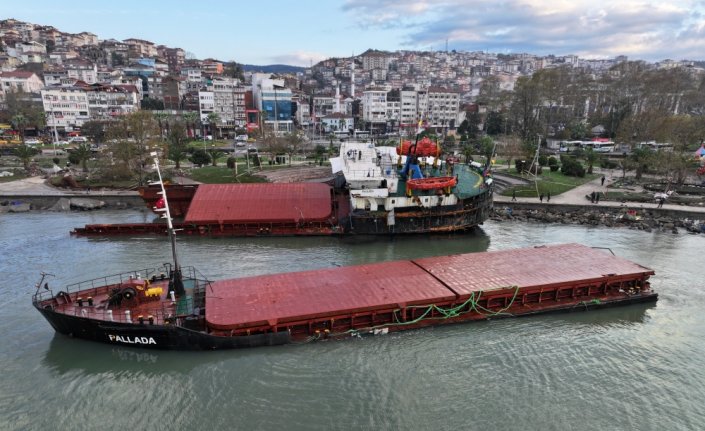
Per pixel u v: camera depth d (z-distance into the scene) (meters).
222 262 50.28
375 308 33.12
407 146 63.16
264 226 61.69
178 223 61.09
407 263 42.53
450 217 61.06
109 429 24.55
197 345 30.34
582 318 36.97
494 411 26.05
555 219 69.00
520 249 47.12
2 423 24.75
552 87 152.25
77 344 31.72
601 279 39.06
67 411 25.78
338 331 32.81
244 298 34.06
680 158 86.31
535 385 28.41
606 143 142.25
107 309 31.86
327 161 119.31
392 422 25.11
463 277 38.97
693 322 36.69
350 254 54.06
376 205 59.50
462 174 70.12
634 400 27.22
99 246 55.50
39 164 109.88
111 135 95.50
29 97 169.38
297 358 30.39
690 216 68.88
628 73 171.25
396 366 29.95
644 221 67.06
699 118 120.94
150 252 53.31
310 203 64.12
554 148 142.00
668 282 44.62
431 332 33.97
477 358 31.09
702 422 25.56
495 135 172.25
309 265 49.94
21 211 74.00
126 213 73.50
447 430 24.59
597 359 31.36
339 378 28.66
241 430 24.48
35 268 47.41
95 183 88.62
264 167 108.38
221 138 184.50
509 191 83.19
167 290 35.19
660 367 30.52
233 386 27.83
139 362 29.88
